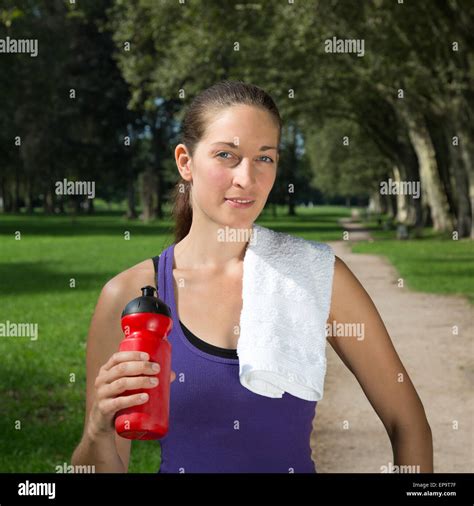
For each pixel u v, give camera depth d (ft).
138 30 98.63
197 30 91.04
